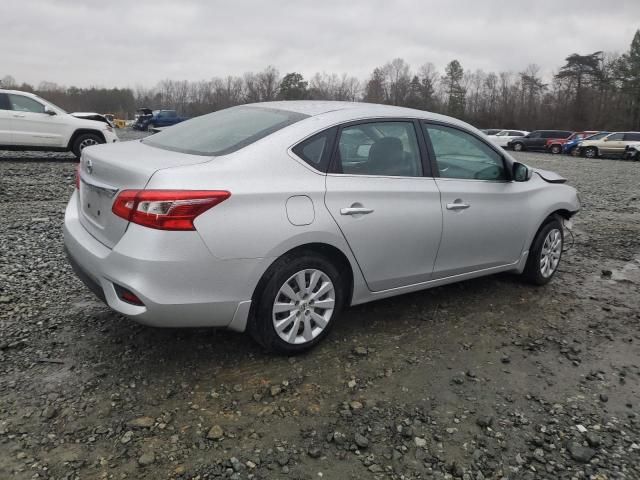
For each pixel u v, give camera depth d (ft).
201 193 9.21
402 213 11.94
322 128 11.12
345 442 8.60
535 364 11.50
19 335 11.52
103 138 44.93
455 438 8.85
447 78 249.96
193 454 8.14
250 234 9.68
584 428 9.27
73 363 10.52
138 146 11.69
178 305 9.32
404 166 12.37
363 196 11.29
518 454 8.53
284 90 257.55
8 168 38.09
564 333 13.14
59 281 14.85
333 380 10.41
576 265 19.22
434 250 12.89
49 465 7.73
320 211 10.59
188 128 12.52
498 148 14.62
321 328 11.32
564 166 71.82
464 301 14.89
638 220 28.86
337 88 266.16
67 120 43.21
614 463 8.41
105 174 10.13
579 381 10.89
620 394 10.45
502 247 14.71
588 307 14.94
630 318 14.28
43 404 9.15
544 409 9.81
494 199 14.16
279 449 8.36
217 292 9.62
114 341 11.47
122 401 9.36
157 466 7.85
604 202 35.68
